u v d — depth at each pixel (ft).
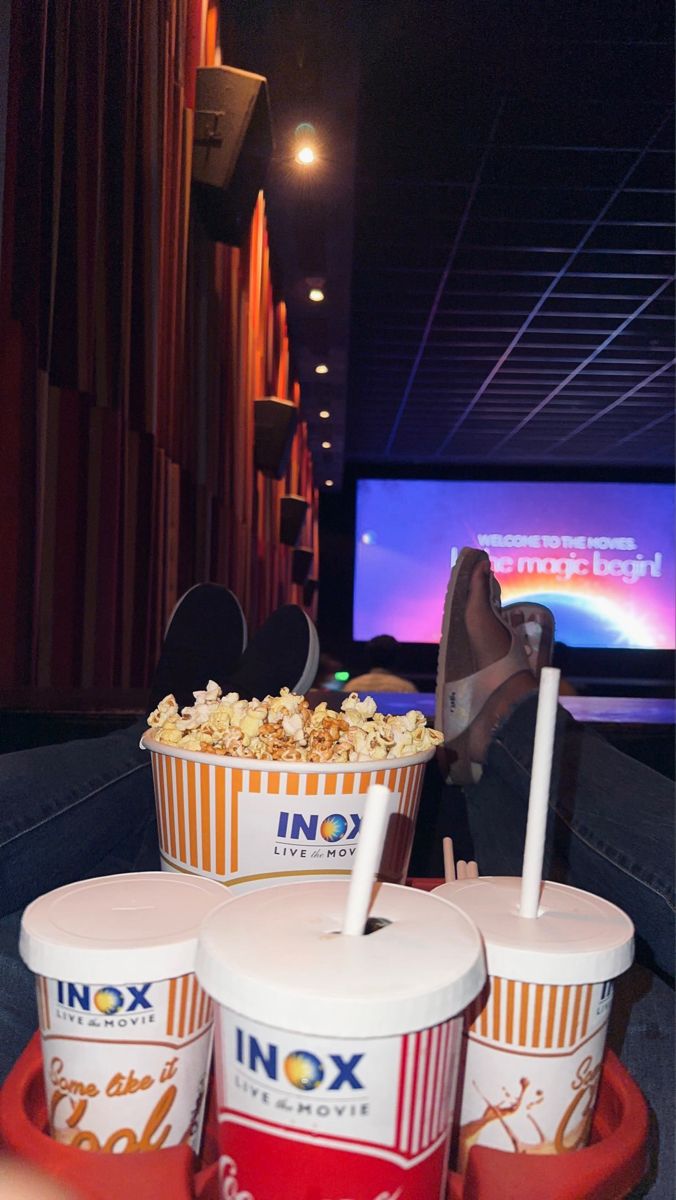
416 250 14.64
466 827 3.39
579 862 2.00
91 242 5.51
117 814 2.15
